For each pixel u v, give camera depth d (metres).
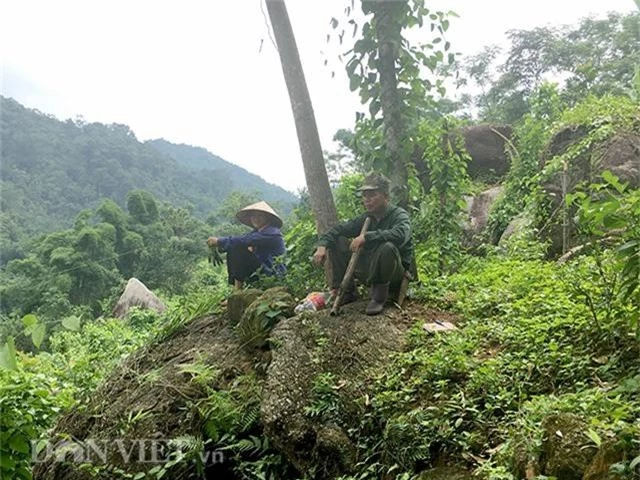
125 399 5.11
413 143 6.13
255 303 5.27
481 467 2.97
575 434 2.69
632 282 3.22
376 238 4.84
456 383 3.90
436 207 6.82
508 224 9.09
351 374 4.32
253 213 6.53
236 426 4.55
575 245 6.64
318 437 3.94
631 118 7.27
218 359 5.14
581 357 3.64
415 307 5.20
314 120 5.90
